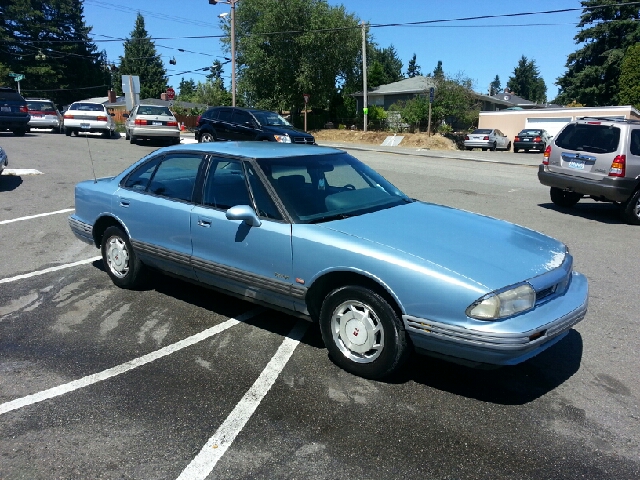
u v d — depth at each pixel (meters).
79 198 5.98
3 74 50.47
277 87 41.50
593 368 4.17
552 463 3.04
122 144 20.70
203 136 19.36
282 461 3.02
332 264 3.84
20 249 7.20
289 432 3.29
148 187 5.26
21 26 60.38
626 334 4.80
